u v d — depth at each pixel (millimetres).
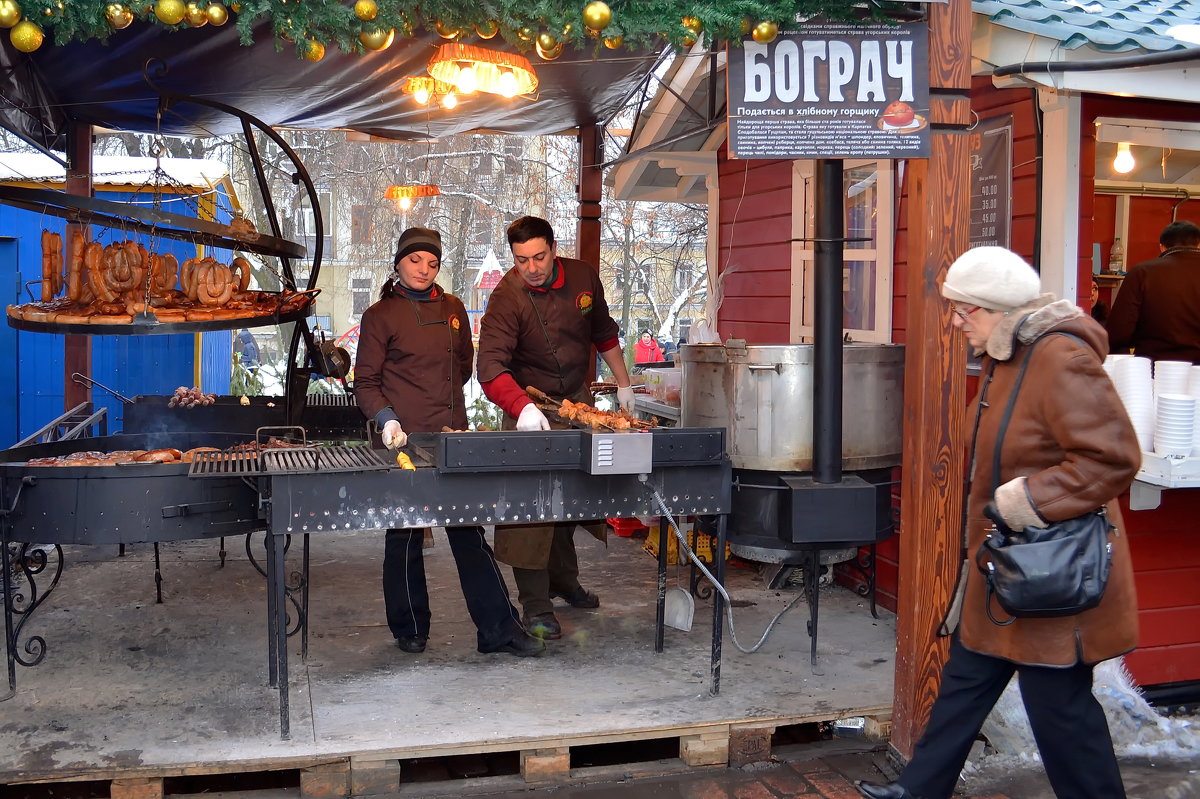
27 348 7859
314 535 6090
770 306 6117
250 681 3727
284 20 2975
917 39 3176
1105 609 2498
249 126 5090
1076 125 3908
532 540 4125
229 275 4426
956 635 2732
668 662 3975
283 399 5625
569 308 4281
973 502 2680
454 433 3291
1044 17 3551
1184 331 4621
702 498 3566
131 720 3359
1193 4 4027
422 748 3188
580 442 3369
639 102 6184
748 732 3443
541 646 4035
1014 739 3535
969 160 3213
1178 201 6340
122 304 4156
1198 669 4113
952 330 3227
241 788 3328
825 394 3680
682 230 19891
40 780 2967
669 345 18328
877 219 5000
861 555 4871
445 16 3094
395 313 4008
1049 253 3988
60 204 3773
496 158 18328
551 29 3078
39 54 4934
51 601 4691
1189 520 4062
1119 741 3689
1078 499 2404
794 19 3102
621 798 3219
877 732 3566
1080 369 2453
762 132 3143
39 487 3395
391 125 6719
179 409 5277
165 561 5430
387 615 4059
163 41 4797
